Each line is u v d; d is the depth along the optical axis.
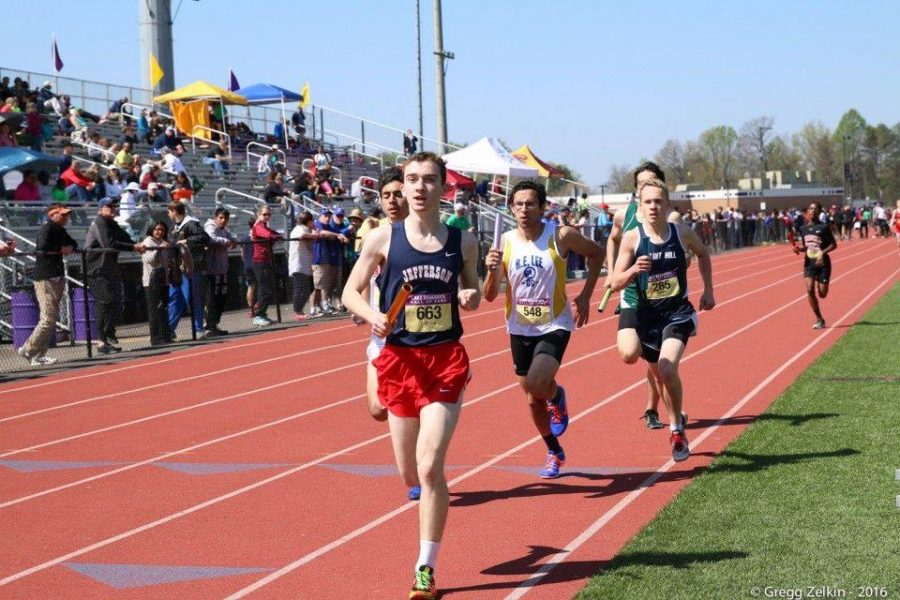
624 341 6.96
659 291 6.96
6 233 16.83
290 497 6.60
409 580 4.95
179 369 12.86
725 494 6.01
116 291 14.41
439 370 4.82
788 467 6.56
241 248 18.81
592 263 6.73
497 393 10.27
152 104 30.69
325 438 8.44
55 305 13.30
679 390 6.77
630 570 4.77
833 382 9.73
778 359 11.87
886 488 5.91
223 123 29.72
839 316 16.52
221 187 25.50
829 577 4.52
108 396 11.01
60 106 26.17
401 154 34.94
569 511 6.01
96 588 5.02
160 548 5.63
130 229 18.48
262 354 14.09
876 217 54.69
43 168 19.50
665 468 6.93
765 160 101.06
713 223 42.47
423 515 4.66
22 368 13.16
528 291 6.50
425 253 4.85
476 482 6.79
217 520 6.14
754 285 24.67
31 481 7.33
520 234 6.57
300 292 18.77
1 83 24.31
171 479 7.24
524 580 4.87
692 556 4.92
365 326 17.25
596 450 7.56
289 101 32.62
